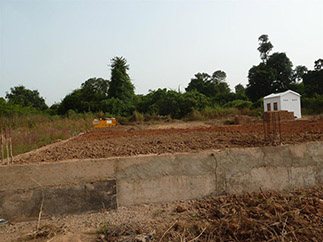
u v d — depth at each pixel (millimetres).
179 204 3914
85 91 33469
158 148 5152
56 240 3064
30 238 3146
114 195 3828
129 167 3922
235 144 5234
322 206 3439
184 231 3113
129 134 9727
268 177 4285
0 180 3643
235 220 3129
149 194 3963
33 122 18781
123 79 31781
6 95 40344
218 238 2941
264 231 2896
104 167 3867
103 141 7406
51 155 5258
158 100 27969
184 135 7789
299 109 19625
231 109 26797
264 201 3674
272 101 20250
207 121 22375
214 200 3955
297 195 3998
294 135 6016
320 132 6340
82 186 3770
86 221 3533
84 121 19922
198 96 28797
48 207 3689
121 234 3137
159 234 3096
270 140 5340
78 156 4777
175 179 4027
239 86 64500
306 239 2754
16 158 5262
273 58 43188
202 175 4102
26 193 3662
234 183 4184
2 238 3188
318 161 4527
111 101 28812
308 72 40000
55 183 3752
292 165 4391
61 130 13070
